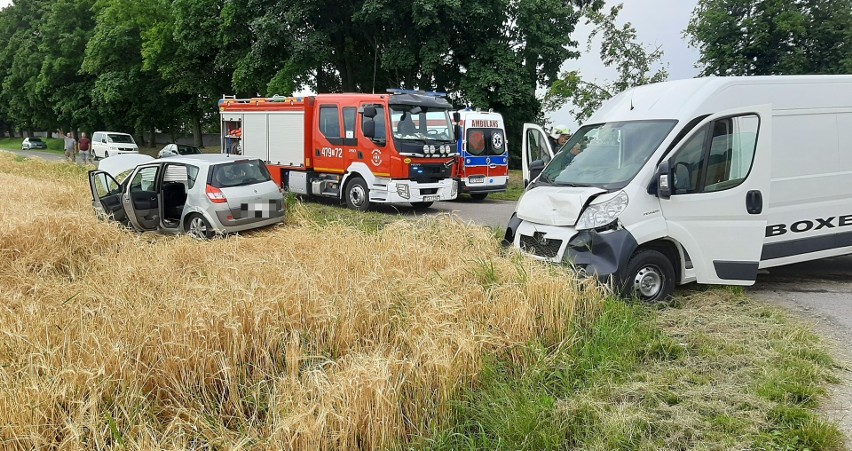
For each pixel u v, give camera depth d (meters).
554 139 12.38
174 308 4.58
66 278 7.10
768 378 4.31
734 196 6.33
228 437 3.52
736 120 6.40
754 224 6.41
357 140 13.67
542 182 7.23
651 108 6.73
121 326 4.41
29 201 11.74
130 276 6.18
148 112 39.75
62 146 50.19
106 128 43.81
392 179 13.25
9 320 4.75
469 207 15.62
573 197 6.30
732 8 22.05
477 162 16.64
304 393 3.60
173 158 10.62
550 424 3.72
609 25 17.31
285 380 3.88
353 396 3.51
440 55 23.70
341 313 4.70
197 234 9.92
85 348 4.06
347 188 14.16
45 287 6.12
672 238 6.24
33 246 7.75
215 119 36.22
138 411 3.58
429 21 22.59
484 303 5.02
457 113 16.12
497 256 6.66
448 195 14.06
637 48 17.27
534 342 4.76
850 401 4.08
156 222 10.52
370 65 27.94
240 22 25.56
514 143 27.91
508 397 4.02
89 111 41.78
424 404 3.83
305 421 3.33
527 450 3.55
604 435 3.64
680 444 3.54
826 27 20.41
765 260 6.66
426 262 6.43
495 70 24.52
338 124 14.10
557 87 17.86
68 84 43.47
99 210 10.88
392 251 6.73
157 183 10.41
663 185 6.06
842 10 20.20
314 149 14.70
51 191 13.21
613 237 6.01
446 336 4.32
